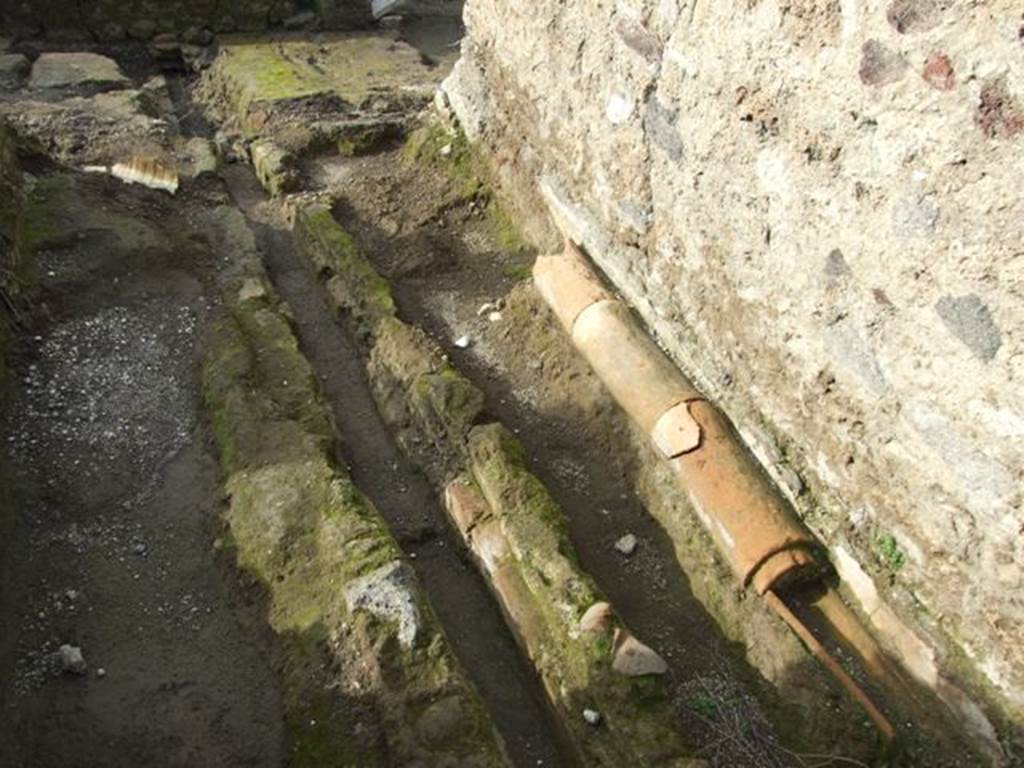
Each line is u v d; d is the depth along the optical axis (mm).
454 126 5824
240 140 6336
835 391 3260
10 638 3131
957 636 2959
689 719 3072
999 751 2848
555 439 4152
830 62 2975
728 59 3412
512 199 5340
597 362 4094
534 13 4746
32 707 2957
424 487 3943
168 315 4547
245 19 8273
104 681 3057
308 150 6066
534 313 4652
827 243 3148
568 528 3561
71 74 6965
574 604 3189
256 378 4102
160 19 8109
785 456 3566
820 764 2953
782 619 3287
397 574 3168
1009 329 2574
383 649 2979
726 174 3566
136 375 4211
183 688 3051
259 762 2840
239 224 5258
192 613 3287
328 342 4699
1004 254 2541
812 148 3123
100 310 4523
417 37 8695
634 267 4359
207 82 7598
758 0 3201
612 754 2854
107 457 3818
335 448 3859
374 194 5621
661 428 3744
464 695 2889
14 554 3400
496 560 3459
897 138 2793
